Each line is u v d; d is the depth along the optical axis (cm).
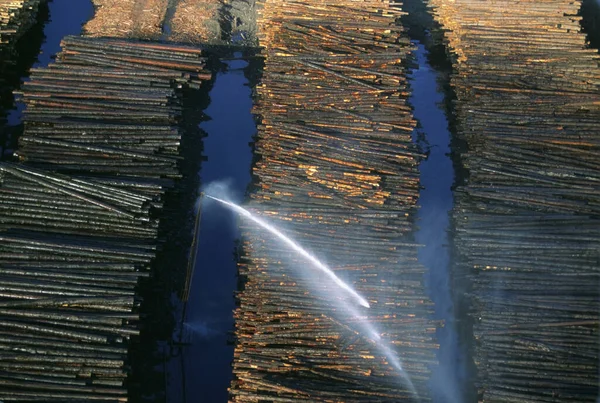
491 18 2388
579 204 1800
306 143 1952
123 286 1580
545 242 1698
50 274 1577
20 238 1630
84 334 1494
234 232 1903
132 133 1939
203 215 1931
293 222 1762
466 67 2248
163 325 1695
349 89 2130
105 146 1900
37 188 1741
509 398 1459
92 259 1627
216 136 2178
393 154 1941
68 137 1919
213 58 2417
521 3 2420
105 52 2205
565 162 1917
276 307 1589
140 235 1716
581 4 2645
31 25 2425
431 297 1762
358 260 1683
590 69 2195
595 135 1975
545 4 2414
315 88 2131
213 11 2559
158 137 1928
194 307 1741
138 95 2059
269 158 1917
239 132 2203
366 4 2425
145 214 1733
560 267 1652
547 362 1501
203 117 2231
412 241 1747
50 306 1536
